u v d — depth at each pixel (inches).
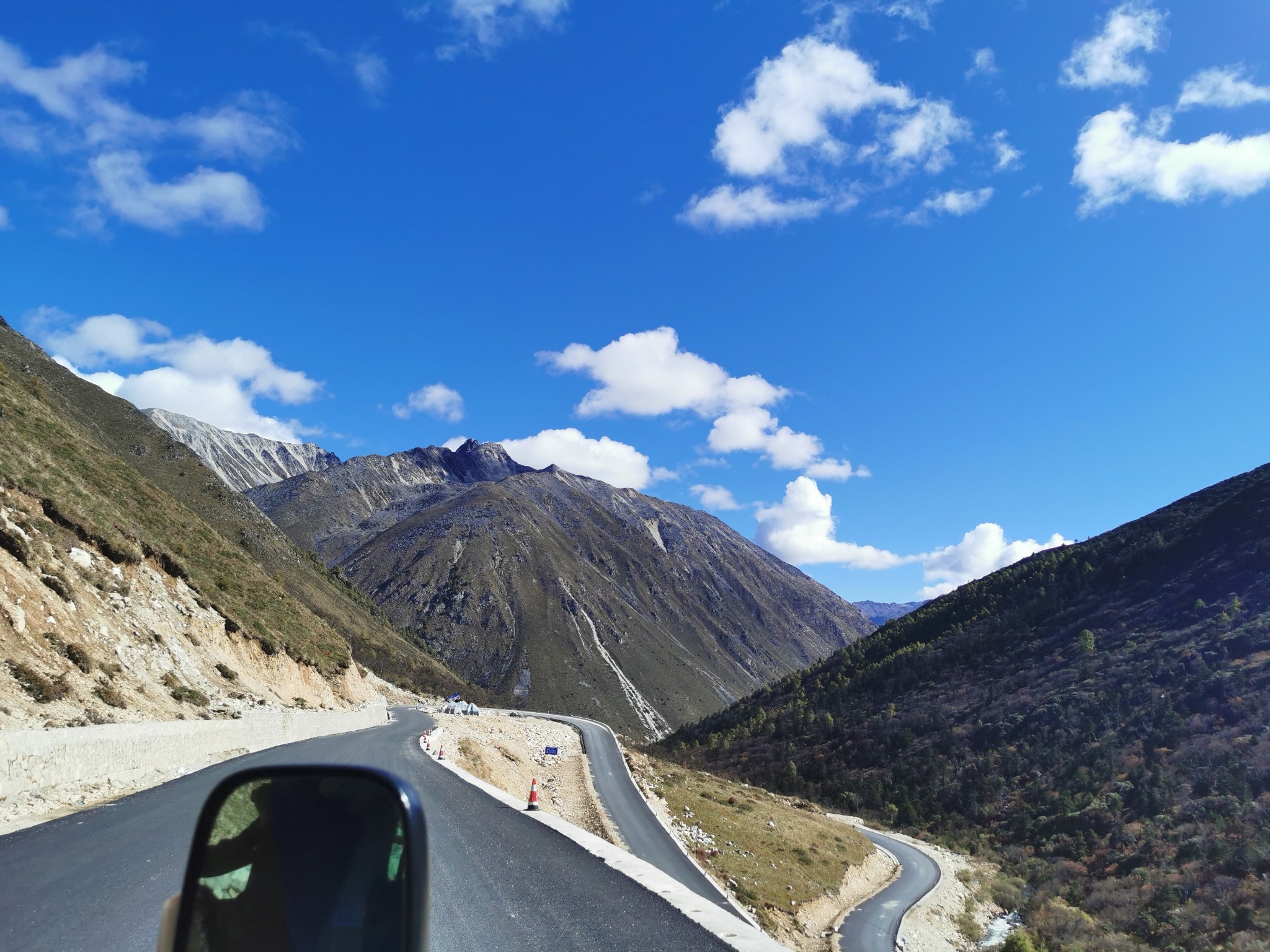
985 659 5940.0
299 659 1854.1
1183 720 3592.5
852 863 2412.6
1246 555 5019.7
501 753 1943.9
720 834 1937.7
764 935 327.6
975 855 3284.9
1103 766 3528.5
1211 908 2194.9
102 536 1176.8
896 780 4458.7
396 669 4658.0
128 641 1012.5
